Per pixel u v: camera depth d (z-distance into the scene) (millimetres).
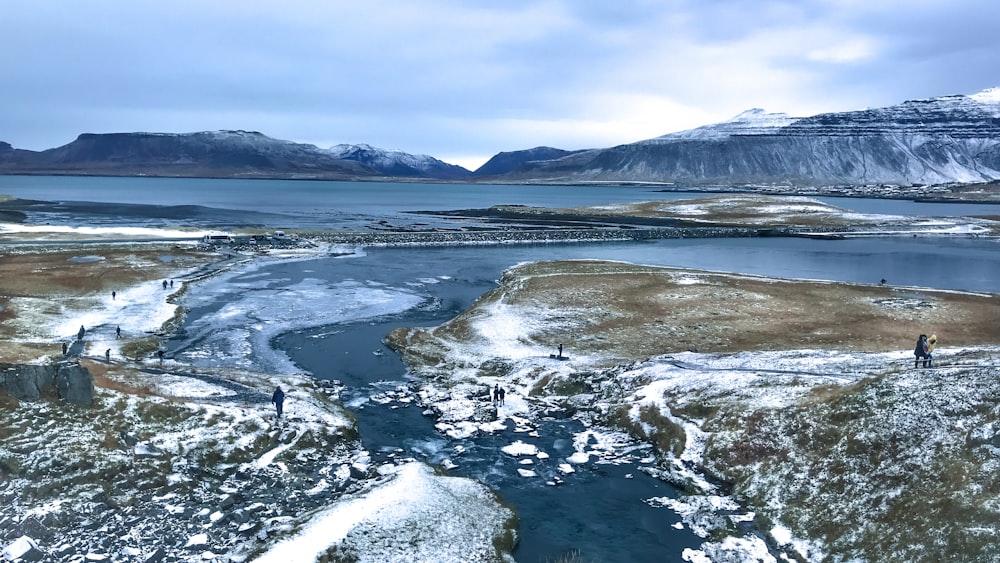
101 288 83688
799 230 180750
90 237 132000
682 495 35188
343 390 51469
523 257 129500
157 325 68000
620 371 52875
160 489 32094
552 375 53000
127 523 29125
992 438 29453
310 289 91625
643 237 168500
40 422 33594
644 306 75188
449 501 32750
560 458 39906
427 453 40188
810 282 89750
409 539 29047
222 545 28156
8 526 27172
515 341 63531
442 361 58781
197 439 36531
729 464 36938
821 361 49656
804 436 36250
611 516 32969
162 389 44031
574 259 122250
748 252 140375
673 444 40625
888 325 65812
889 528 28062
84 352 54938
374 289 92875
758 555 28844
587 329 66812
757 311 72625
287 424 40531
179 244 126438
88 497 29906
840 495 31328
